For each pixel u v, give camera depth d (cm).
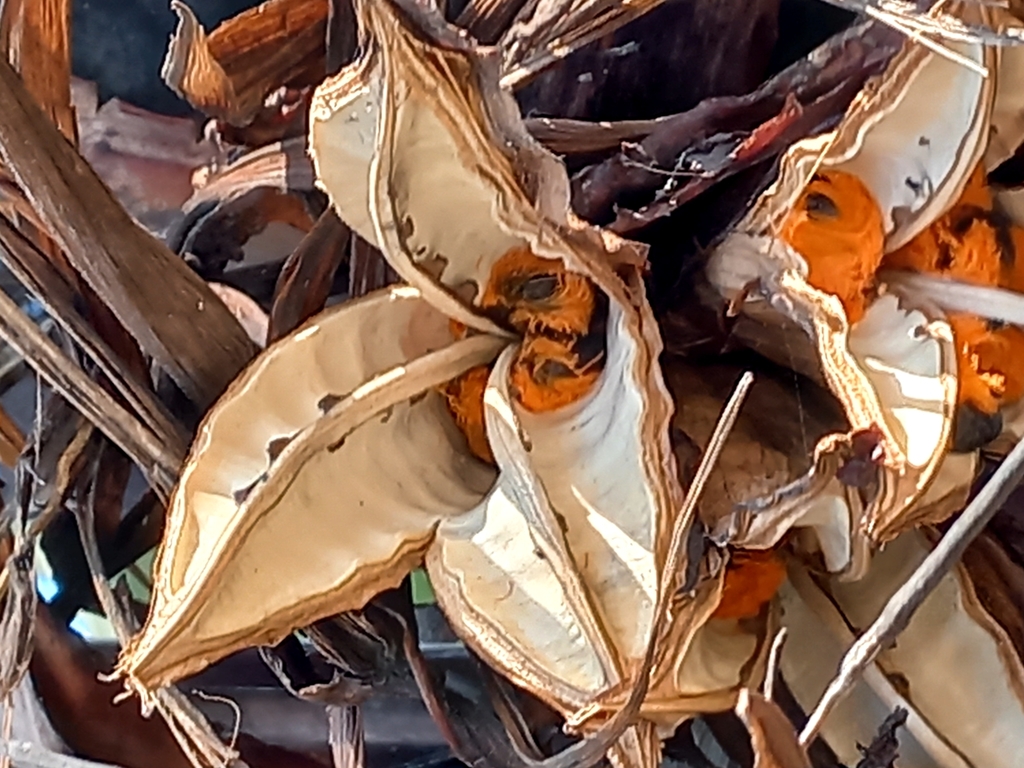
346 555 13
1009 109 13
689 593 13
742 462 13
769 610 14
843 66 14
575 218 12
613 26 14
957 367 13
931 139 13
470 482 14
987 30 12
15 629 15
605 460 13
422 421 14
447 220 12
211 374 15
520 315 14
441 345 14
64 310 15
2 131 14
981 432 13
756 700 11
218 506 13
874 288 14
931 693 15
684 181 14
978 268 14
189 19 15
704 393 14
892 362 13
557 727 16
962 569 15
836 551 14
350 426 13
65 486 16
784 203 13
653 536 12
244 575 13
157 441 15
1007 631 15
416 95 11
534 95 16
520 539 13
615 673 12
